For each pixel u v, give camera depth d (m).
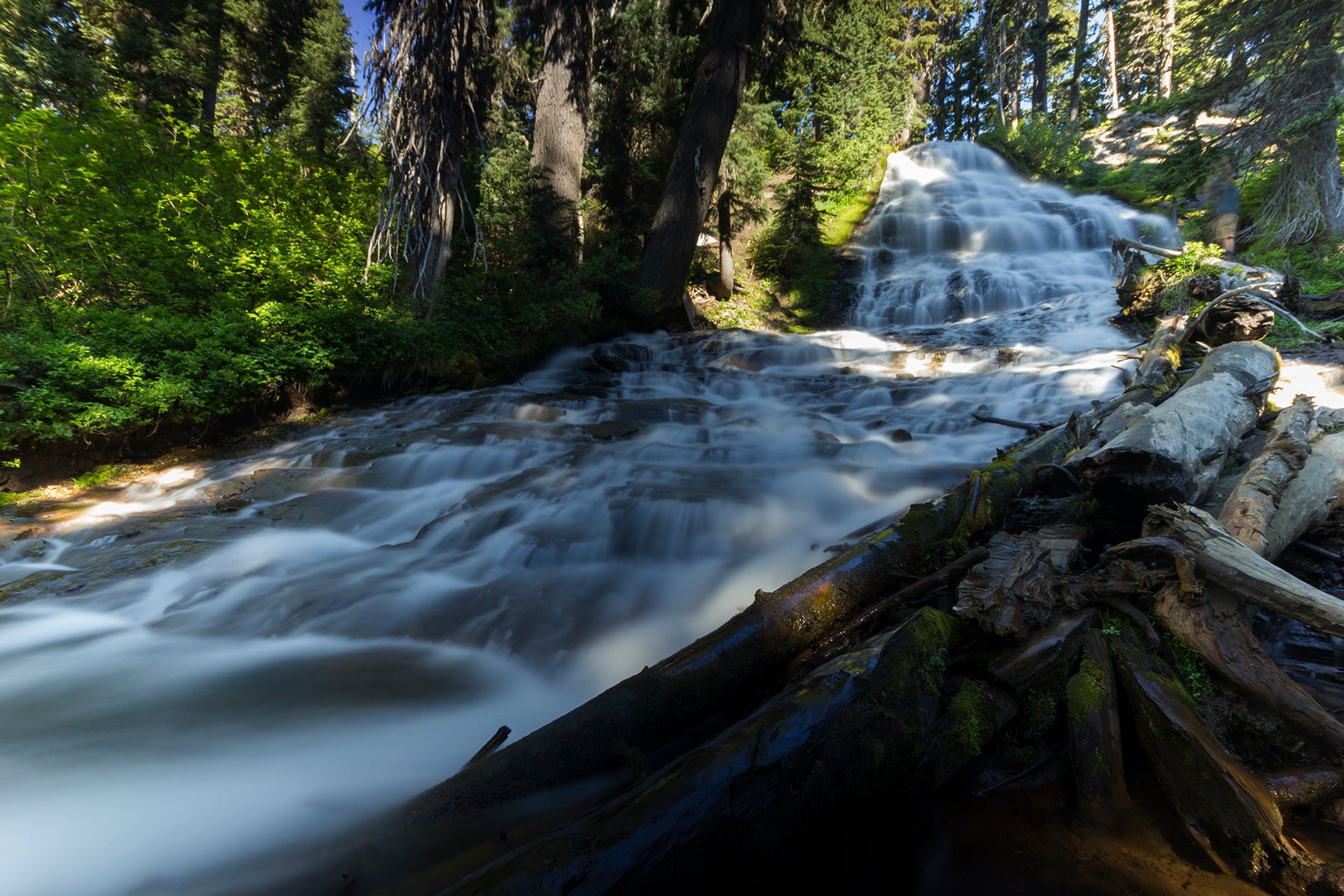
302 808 2.57
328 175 15.35
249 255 10.83
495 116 18.64
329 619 4.20
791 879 1.94
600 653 3.64
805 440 7.31
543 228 15.05
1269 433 4.41
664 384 11.77
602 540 5.04
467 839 2.17
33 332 8.12
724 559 4.68
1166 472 3.34
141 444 8.22
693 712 2.63
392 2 12.05
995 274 17.59
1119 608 2.73
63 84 17.22
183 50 21.91
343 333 10.59
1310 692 2.49
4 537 5.80
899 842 2.08
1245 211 14.52
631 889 1.73
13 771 2.80
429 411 10.09
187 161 13.26
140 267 10.30
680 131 17.00
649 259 16.31
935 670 2.46
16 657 3.86
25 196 9.66
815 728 2.15
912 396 9.28
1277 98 12.50
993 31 43.88
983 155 29.20
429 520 6.05
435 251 13.28
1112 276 16.58
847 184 25.17
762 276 20.92
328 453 7.77
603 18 17.09
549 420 9.41
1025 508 3.98
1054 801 2.22
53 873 2.26
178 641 4.04
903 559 3.39
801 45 17.55
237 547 5.55
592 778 2.40
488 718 3.18
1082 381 8.17
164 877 2.23
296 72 25.58
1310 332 6.58
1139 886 1.87
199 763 2.86
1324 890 1.76
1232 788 2.00
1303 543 3.32
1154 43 40.38
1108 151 31.02
